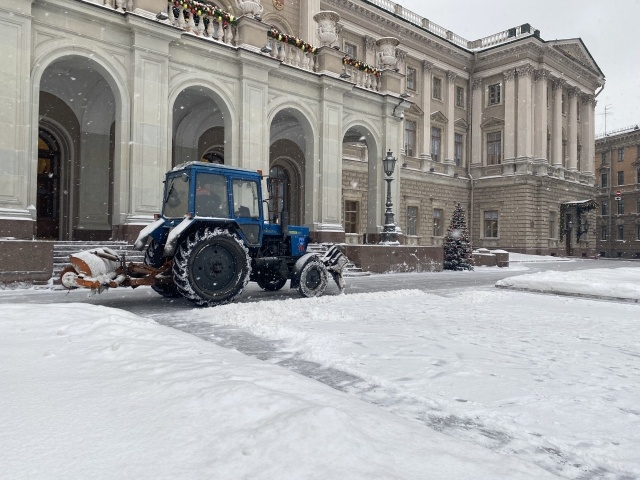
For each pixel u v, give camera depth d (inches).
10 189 457.1
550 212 1571.1
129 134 536.4
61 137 649.6
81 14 501.0
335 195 747.4
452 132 1515.7
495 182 1519.4
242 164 631.2
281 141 951.6
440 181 1464.1
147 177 538.6
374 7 1268.5
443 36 1546.5
